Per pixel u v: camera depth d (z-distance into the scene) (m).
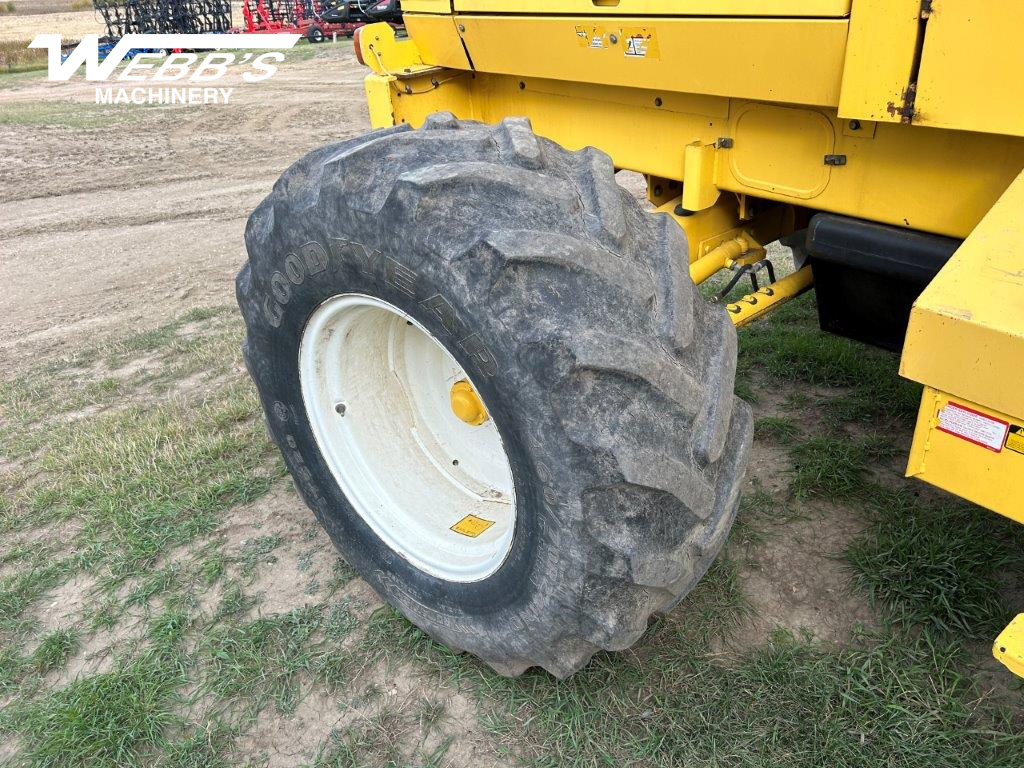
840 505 2.84
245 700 2.34
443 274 1.66
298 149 11.79
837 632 2.33
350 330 2.28
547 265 1.59
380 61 3.07
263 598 2.72
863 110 1.70
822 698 2.10
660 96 2.40
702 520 1.78
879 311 2.87
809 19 1.73
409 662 2.40
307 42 24.27
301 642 2.50
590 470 1.61
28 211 9.39
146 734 2.24
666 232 1.85
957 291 1.46
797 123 2.08
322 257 1.98
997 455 1.47
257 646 2.49
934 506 2.76
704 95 2.27
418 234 1.68
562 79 2.52
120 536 3.12
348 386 2.42
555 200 1.70
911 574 2.43
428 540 2.32
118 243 8.02
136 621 2.70
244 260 7.17
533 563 1.83
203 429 3.86
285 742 2.19
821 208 2.13
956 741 1.97
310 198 1.93
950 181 1.82
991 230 1.54
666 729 2.07
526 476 1.74
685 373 1.70
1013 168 1.71
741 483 1.91
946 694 2.08
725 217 2.73
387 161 1.80
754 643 2.32
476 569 2.09
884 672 2.16
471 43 2.75
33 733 2.29
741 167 2.28
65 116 14.81
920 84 1.59
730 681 2.18
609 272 1.64
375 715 2.24
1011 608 2.31
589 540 1.68
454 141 1.82
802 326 4.21
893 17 1.58
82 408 4.38
